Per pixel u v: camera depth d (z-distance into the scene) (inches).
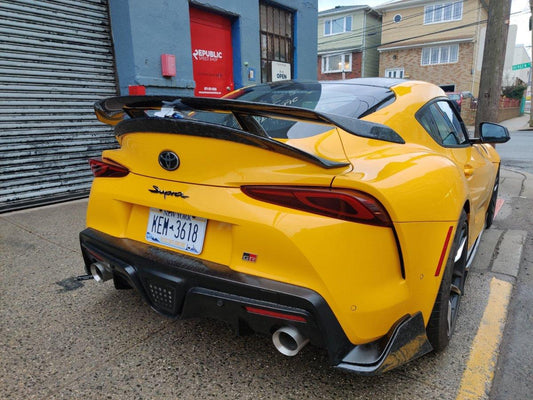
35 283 112.5
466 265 100.3
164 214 75.4
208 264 68.3
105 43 212.7
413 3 1131.3
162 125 66.6
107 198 82.8
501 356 82.9
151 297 76.0
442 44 1109.7
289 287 60.7
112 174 83.7
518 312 100.7
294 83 112.4
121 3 203.2
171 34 221.6
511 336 90.2
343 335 61.9
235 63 272.4
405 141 83.4
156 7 212.4
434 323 74.8
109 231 84.3
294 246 60.0
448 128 108.5
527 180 275.1
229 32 267.4
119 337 88.2
